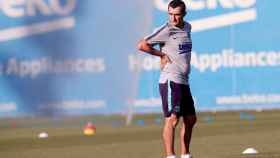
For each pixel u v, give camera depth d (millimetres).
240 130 43844
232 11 59594
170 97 27297
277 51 59531
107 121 54406
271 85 59531
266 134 40938
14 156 34219
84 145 38125
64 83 59500
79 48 59594
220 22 59531
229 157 31453
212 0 59531
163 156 32531
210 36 59531
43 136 43969
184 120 28188
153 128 47562
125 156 32844
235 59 59531
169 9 27219
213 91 59438
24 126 52094
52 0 59625
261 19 59625
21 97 59500
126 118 56531
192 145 36375
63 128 49875
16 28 59344
